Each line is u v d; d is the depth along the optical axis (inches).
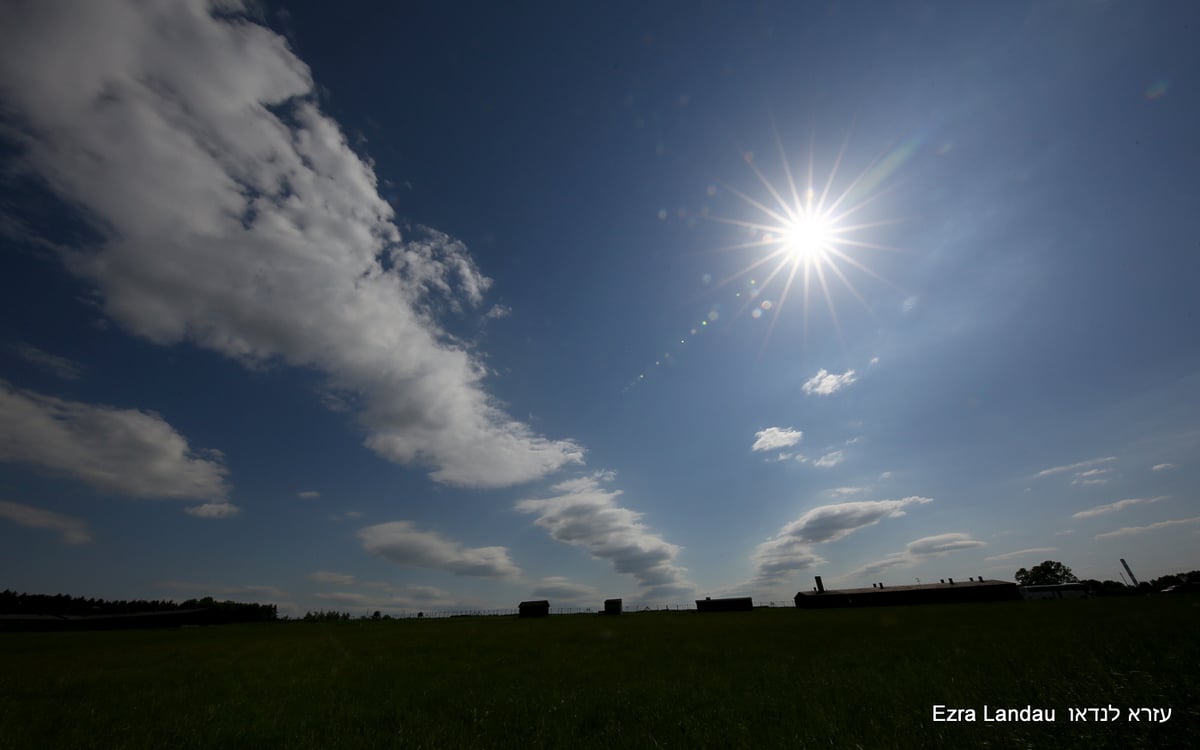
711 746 332.5
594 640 1380.4
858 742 316.2
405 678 733.9
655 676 672.4
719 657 853.2
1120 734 285.4
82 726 445.7
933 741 305.3
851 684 515.2
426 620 3467.0
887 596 3432.6
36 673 848.9
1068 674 458.6
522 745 361.4
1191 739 268.8
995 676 489.7
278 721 454.3
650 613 3944.4
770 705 442.0
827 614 2463.1
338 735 402.9
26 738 408.8
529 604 3850.9
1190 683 370.9
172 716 478.6
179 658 1095.0
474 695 573.9
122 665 965.8
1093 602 1940.2
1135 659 491.2
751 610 3772.1
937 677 511.8
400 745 371.9
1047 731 303.7
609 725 402.0
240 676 784.3
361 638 1711.4
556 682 656.4
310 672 822.5
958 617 1584.6
